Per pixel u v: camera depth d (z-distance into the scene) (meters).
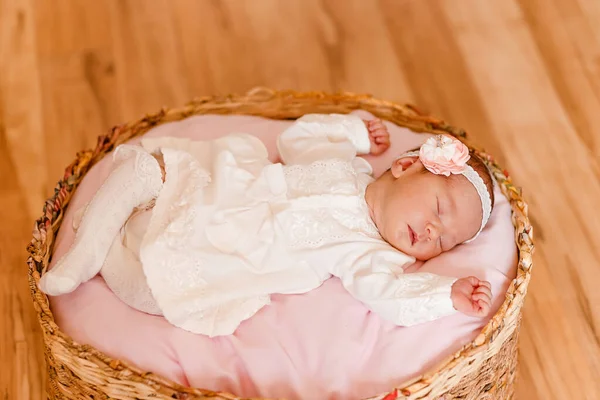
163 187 1.81
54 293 1.73
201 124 2.13
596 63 2.80
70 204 1.96
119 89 2.70
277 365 1.72
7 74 2.72
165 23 2.89
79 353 1.61
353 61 2.81
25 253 2.32
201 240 1.76
